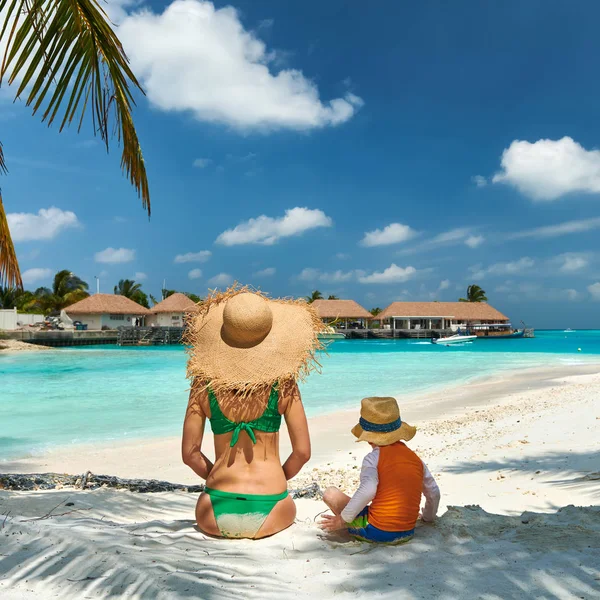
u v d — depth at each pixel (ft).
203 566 9.58
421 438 35.68
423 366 106.83
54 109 18.30
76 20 17.58
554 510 15.70
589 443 27.09
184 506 17.34
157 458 32.42
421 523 11.51
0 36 17.08
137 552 10.25
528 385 71.20
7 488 18.72
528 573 8.64
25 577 9.07
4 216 19.43
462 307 287.48
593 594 7.88
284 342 11.84
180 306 227.40
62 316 205.36
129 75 19.03
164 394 65.00
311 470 27.96
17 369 101.60
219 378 11.51
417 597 8.03
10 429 43.04
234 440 11.47
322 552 10.18
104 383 77.56
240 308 11.48
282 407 11.84
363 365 109.91
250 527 11.27
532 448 27.40
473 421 40.75
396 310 277.03
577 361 118.32
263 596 8.24
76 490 18.63
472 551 9.79
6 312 177.17
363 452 33.06
